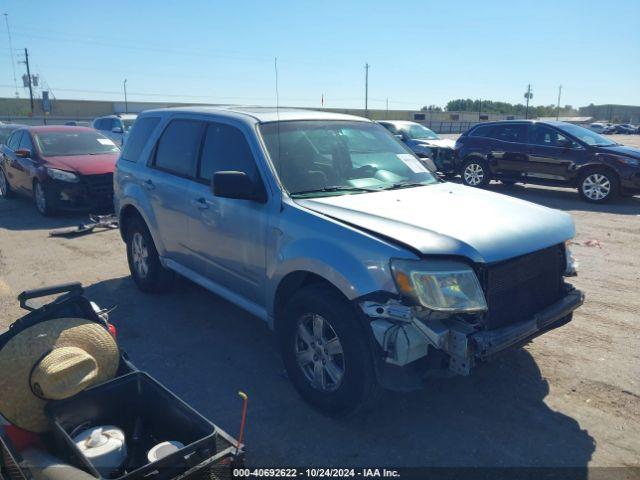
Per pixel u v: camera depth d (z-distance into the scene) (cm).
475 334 306
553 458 321
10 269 686
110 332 341
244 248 411
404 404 375
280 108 506
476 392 391
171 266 523
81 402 268
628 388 395
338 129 467
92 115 6231
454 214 358
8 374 270
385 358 308
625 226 940
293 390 395
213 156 458
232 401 380
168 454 226
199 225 462
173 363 436
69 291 325
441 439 338
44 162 1006
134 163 574
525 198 1253
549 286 363
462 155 1421
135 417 284
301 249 352
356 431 345
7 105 6384
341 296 338
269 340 478
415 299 298
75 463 243
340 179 422
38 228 922
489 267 319
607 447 330
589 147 1188
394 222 338
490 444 333
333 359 348
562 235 366
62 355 270
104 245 801
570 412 367
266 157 406
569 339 476
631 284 623
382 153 472
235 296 440
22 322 300
